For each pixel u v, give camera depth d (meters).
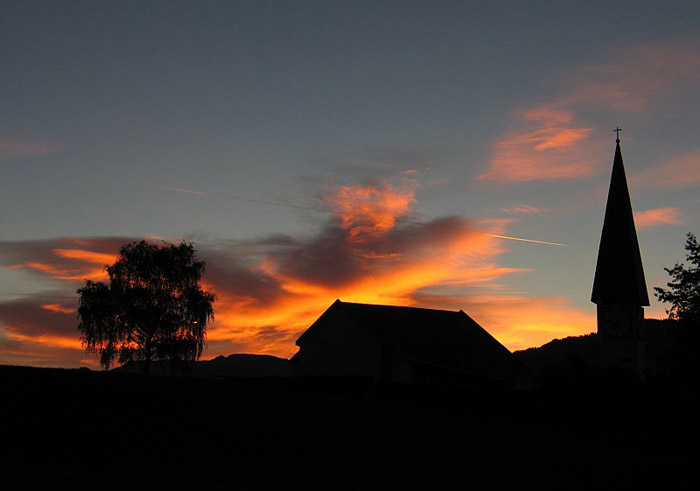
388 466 29.88
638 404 42.91
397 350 58.75
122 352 73.19
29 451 26.56
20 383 34.03
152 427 31.09
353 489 26.02
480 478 29.41
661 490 30.27
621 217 74.75
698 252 49.50
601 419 43.34
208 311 76.00
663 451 40.84
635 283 71.56
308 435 33.12
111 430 30.02
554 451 35.81
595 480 30.81
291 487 25.48
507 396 45.50
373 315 63.44
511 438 38.00
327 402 40.34
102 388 35.34
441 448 33.78
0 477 23.09
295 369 63.12
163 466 26.61
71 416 30.88
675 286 49.62
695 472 33.72
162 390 36.81
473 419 43.12
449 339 65.94
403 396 47.62
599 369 47.38
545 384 45.25
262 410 36.09
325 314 62.81
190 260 77.75
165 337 73.50
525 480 29.75
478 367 62.56
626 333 70.75
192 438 30.45
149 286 74.94
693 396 42.59
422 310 69.50
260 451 29.94
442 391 46.78
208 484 24.73
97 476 24.39
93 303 72.81
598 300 72.44
